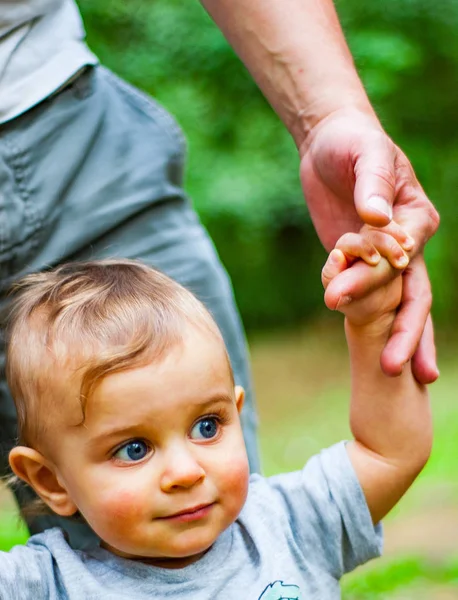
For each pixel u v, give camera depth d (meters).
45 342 1.72
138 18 10.61
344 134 2.01
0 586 1.66
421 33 11.59
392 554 4.59
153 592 1.69
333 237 2.13
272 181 10.77
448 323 11.75
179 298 1.77
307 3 2.27
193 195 10.50
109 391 1.65
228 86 11.04
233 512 1.68
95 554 1.77
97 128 2.37
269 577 1.74
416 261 1.88
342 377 10.58
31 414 1.75
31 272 2.29
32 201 2.27
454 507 5.37
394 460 1.89
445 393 9.04
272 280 12.41
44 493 1.78
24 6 2.28
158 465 1.65
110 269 1.90
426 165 11.86
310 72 2.19
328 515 1.86
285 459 7.63
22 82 2.27
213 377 1.70
